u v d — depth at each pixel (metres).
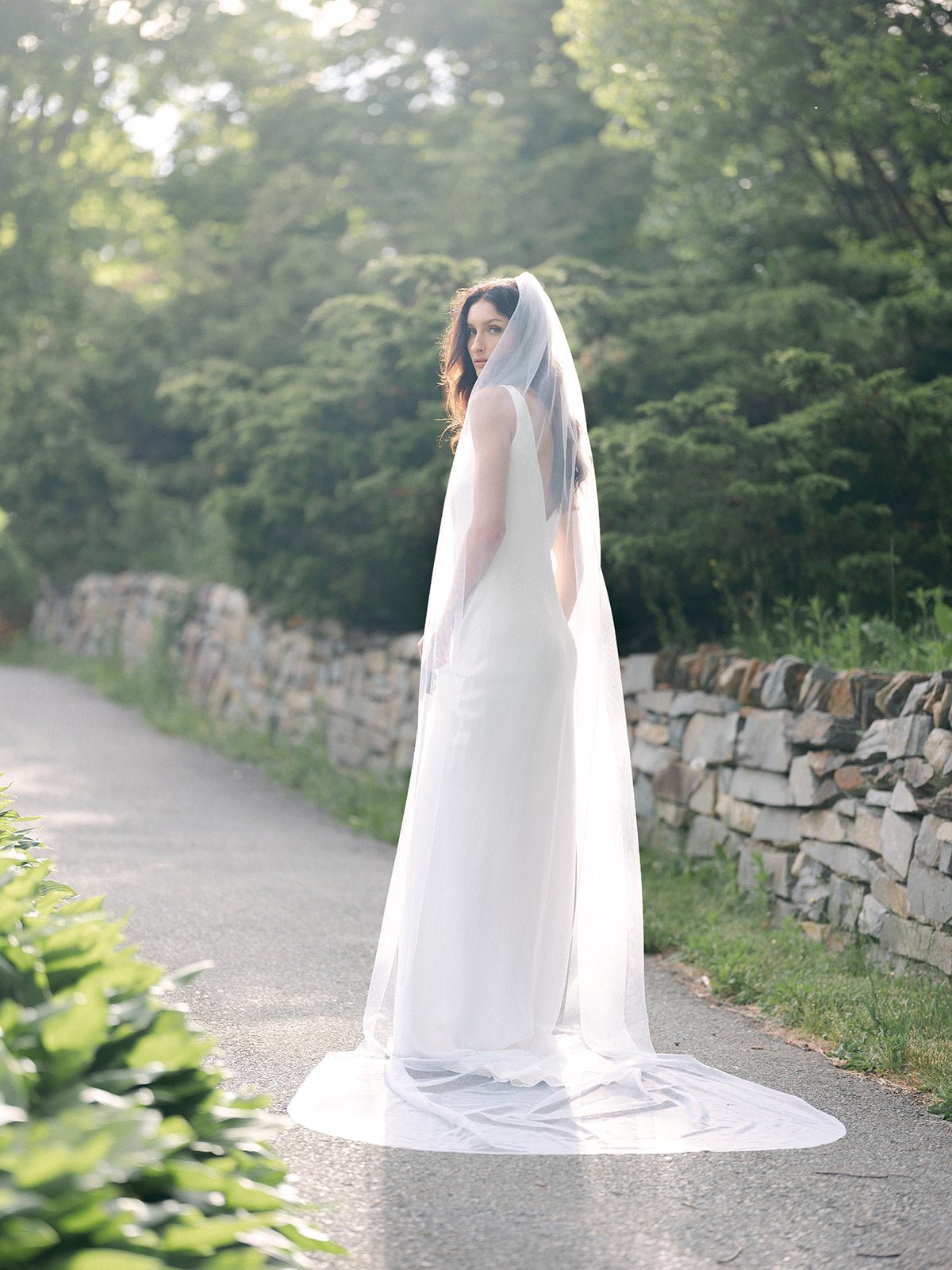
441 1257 2.47
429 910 3.60
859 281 8.44
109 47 18.08
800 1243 2.60
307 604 10.62
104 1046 2.20
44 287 19.36
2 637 21.84
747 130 8.90
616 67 9.51
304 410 9.31
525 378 3.78
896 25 7.69
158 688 14.96
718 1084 3.60
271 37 19.47
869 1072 3.82
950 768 4.45
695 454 6.61
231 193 19.48
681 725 6.70
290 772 10.30
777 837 5.71
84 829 7.56
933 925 4.54
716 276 9.61
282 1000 4.26
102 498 19.66
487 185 14.33
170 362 17.83
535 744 3.64
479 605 3.69
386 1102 3.32
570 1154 3.06
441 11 16.70
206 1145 2.21
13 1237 1.62
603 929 3.81
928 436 6.55
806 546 7.05
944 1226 2.69
